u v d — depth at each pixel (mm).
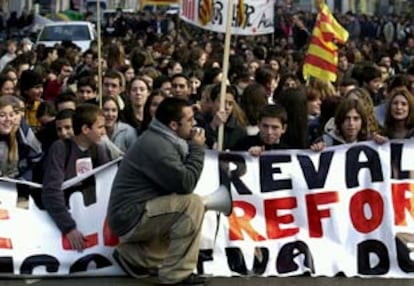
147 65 16297
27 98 11328
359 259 8195
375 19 38500
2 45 28203
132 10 47750
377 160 8312
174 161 7453
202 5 11320
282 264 8164
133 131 9422
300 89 9117
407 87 10617
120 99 11039
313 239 8227
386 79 13656
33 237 8039
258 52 19484
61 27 29234
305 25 34562
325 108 9672
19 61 17000
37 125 11047
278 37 33219
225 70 8781
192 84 12375
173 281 7625
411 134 8867
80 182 8133
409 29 37344
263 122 8469
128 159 7660
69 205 8117
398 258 8172
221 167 8305
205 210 7762
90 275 8047
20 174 8633
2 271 7977
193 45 22984
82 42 28531
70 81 14141
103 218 8125
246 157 8320
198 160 7566
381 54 21031
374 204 8273
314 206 8281
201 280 7727
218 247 8164
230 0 8805
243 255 8156
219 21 11211
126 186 7629
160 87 11344
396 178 8305
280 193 8289
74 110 8602
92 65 16047
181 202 7574
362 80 11961
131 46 23141
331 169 8320
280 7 45219
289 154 8328
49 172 8023
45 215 8086
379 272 8164
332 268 8148
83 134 8109
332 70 10797
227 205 7863
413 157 8312
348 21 37625
